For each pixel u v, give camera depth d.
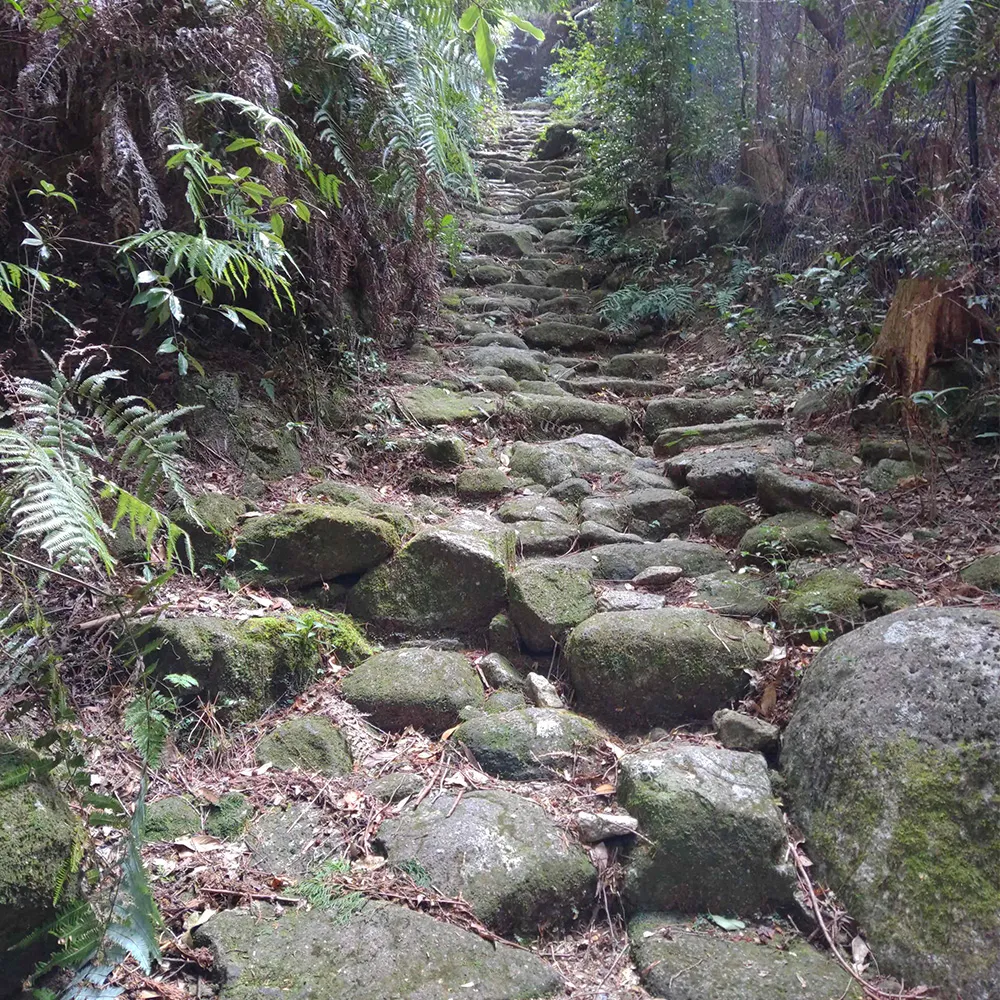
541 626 2.62
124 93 2.85
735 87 5.97
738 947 1.74
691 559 3.03
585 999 1.63
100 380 1.83
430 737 2.33
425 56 4.02
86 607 2.31
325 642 2.55
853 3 4.12
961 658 2.02
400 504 3.30
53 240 2.71
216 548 2.70
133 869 1.48
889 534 2.99
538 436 4.12
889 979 1.66
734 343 5.01
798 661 2.40
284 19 3.29
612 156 6.62
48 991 1.48
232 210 2.67
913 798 1.83
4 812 1.55
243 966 1.60
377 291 4.26
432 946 1.66
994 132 3.41
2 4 2.68
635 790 2.01
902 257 4.04
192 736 2.19
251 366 3.47
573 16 9.55
